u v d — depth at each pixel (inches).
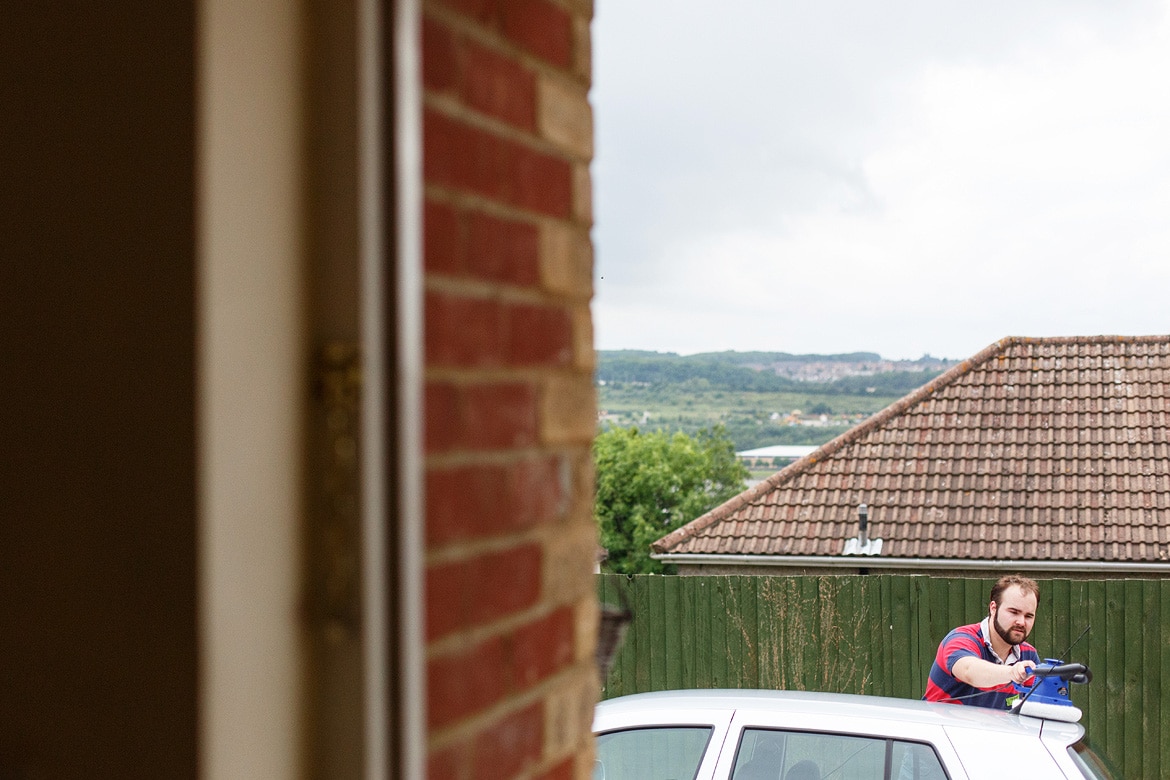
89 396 36.0
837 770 185.5
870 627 456.1
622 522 1220.5
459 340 48.9
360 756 39.1
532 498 55.6
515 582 53.6
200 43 35.2
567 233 60.9
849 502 609.6
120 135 35.9
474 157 50.8
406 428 41.1
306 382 39.4
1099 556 547.8
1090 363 668.7
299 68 39.2
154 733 35.4
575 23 62.6
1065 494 588.7
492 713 51.0
